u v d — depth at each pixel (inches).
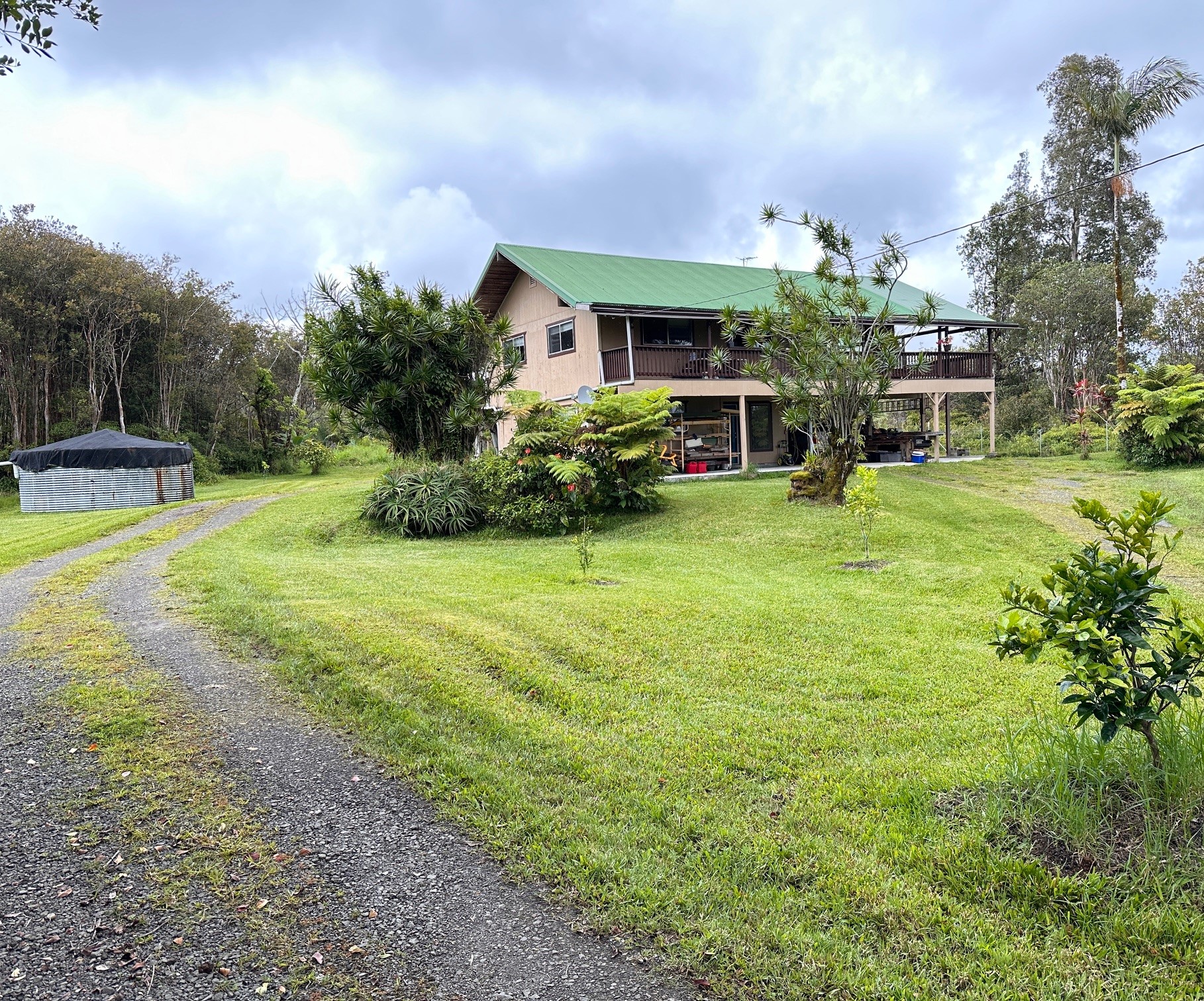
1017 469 821.2
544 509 534.0
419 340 589.3
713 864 120.2
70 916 108.4
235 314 1546.5
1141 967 95.3
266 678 207.0
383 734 170.9
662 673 215.3
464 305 612.1
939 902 109.7
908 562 394.3
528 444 552.7
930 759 159.2
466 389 618.5
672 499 607.8
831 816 134.6
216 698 192.2
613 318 842.8
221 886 116.2
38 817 135.5
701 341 913.5
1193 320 1354.6
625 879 117.2
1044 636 122.2
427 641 237.0
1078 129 1428.4
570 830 131.1
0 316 1103.6
